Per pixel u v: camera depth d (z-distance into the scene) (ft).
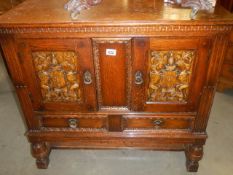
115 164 4.91
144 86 3.72
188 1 3.61
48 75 3.71
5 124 6.13
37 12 3.57
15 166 4.91
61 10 3.64
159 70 3.58
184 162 4.93
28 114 4.11
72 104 3.98
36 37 3.32
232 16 3.17
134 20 3.15
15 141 5.56
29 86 3.80
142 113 4.01
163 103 3.89
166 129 4.22
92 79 3.69
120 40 3.33
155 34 3.23
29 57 3.52
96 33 3.26
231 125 5.94
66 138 4.37
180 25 3.12
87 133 4.30
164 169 4.78
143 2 4.01
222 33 3.18
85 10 3.59
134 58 3.46
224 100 6.88
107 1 4.09
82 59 3.50
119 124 4.18
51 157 5.09
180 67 3.53
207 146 5.32
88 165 4.90
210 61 3.43
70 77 3.71
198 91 3.72
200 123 4.05
